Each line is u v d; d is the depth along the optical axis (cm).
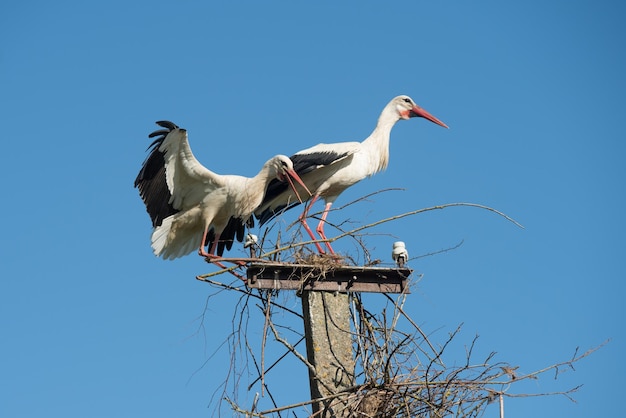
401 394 1034
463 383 1030
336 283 1130
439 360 1066
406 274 1149
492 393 1020
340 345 1101
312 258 1153
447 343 1058
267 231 1205
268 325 1081
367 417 1023
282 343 1088
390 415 1032
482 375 1035
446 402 1027
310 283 1124
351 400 1032
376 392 1038
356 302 1145
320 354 1089
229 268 1197
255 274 1113
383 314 1090
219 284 1164
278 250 1168
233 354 1110
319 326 1103
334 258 1159
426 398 1033
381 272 1143
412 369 1062
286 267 1118
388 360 1038
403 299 1139
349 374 1085
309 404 1089
